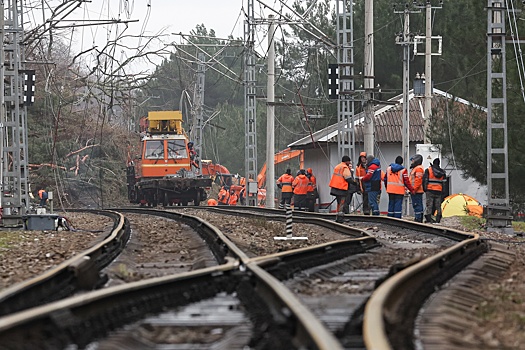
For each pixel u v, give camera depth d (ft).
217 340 67.72
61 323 65.57
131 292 83.20
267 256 118.73
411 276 94.53
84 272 105.81
